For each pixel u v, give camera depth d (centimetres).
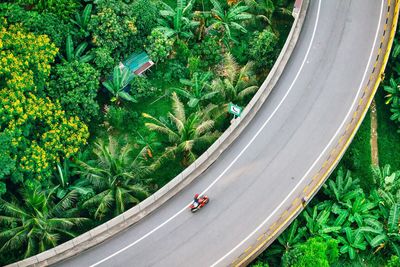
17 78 3425
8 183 3562
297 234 3644
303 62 4222
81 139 3650
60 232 3453
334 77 4147
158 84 4241
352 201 3859
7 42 3562
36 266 3362
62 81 3772
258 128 3931
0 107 3344
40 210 3353
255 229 3538
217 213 3600
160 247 3481
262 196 3662
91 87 3838
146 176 3806
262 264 3406
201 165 3756
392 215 3694
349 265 3716
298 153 3825
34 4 4006
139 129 4041
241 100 4056
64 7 4056
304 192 3641
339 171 3941
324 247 3378
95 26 4031
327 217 3744
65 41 4028
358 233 3700
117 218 3491
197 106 4091
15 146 3328
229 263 3412
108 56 4012
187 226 3556
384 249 3762
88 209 3562
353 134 3816
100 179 3525
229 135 3862
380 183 3947
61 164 3653
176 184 3669
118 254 3453
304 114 3984
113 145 3703
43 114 3538
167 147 3916
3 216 3281
